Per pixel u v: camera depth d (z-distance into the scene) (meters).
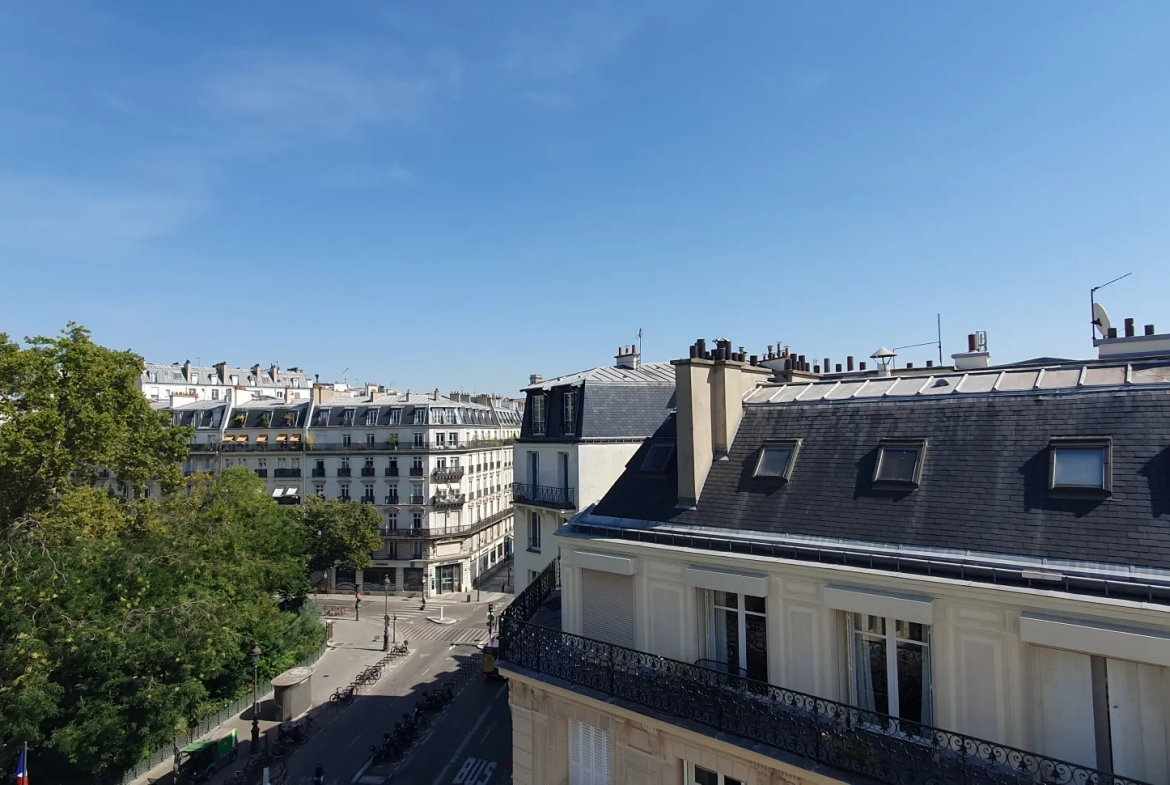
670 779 11.64
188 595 26.47
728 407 13.62
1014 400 10.91
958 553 9.55
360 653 40.31
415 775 24.69
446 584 57.84
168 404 71.75
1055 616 8.43
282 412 62.22
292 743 27.39
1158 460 9.05
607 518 14.13
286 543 40.94
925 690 9.80
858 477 11.46
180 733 26.78
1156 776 8.17
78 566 22.97
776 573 11.03
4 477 27.62
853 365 29.58
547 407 28.02
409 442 58.03
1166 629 7.70
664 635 12.48
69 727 20.11
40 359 29.02
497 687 33.75
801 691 10.75
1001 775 8.56
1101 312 21.31
